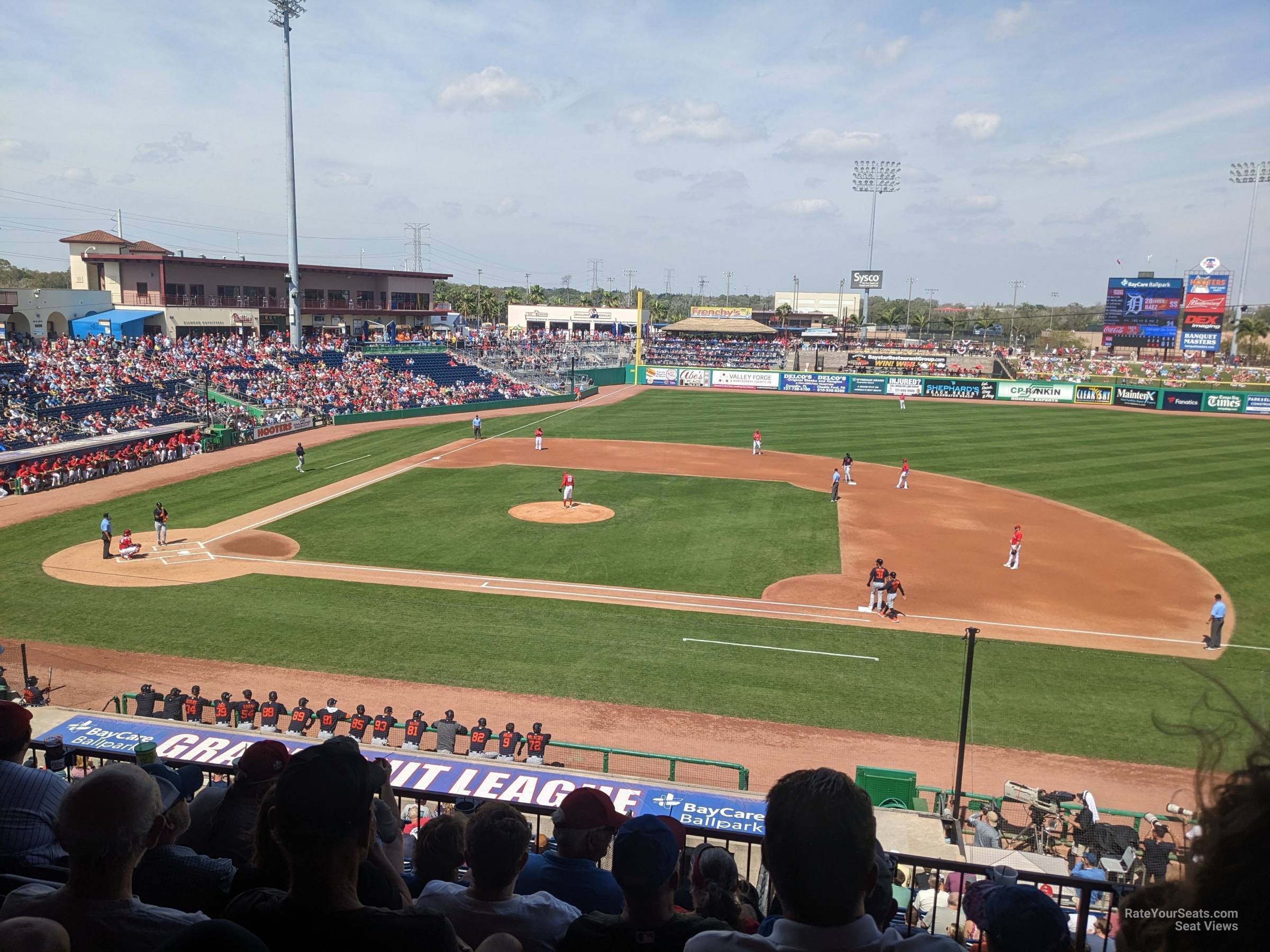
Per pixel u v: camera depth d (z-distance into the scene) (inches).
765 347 5201.8
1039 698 958.4
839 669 1022.4
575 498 1850.4
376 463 2222.0
